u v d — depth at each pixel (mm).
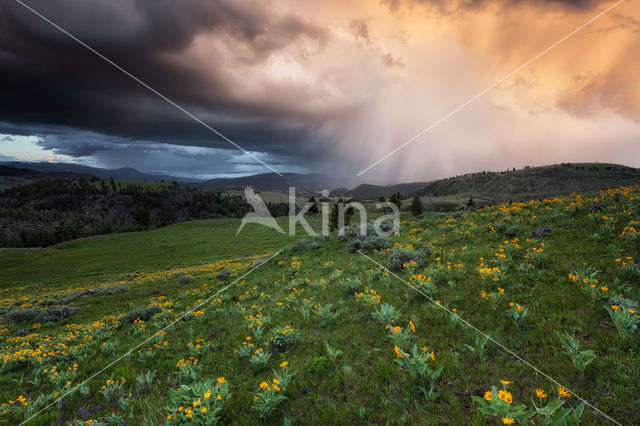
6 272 62781
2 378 8586
